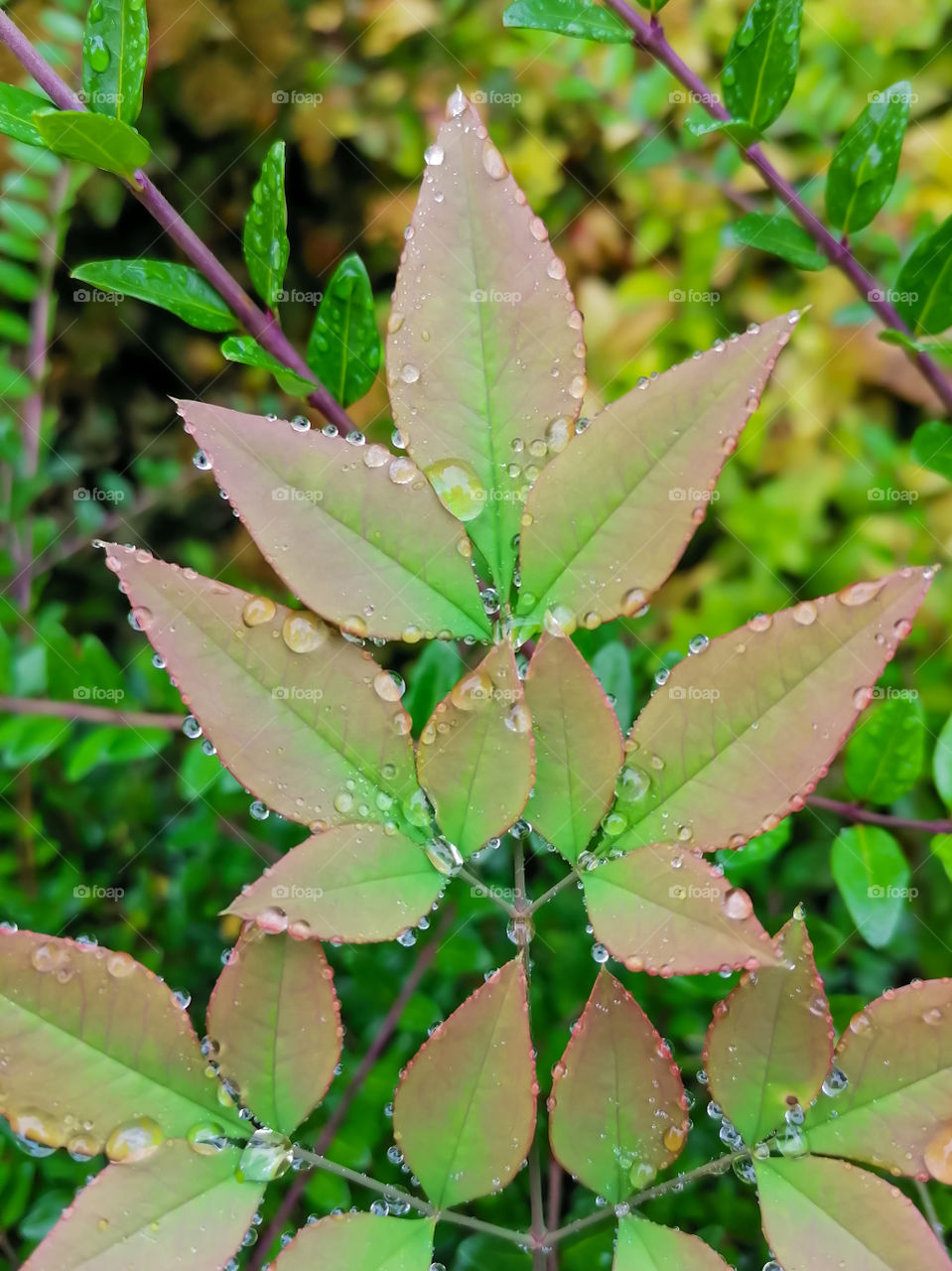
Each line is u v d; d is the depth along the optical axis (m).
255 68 0.34
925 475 0.32
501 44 0.34
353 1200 0.20
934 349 0.17
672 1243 0.13
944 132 0.33
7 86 0.14
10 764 0.21
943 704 0.28
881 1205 0.12
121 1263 0.12
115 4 0.14
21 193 0.26
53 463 0.29
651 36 0.16
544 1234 0.13
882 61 0.33
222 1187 0.12
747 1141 0.13
